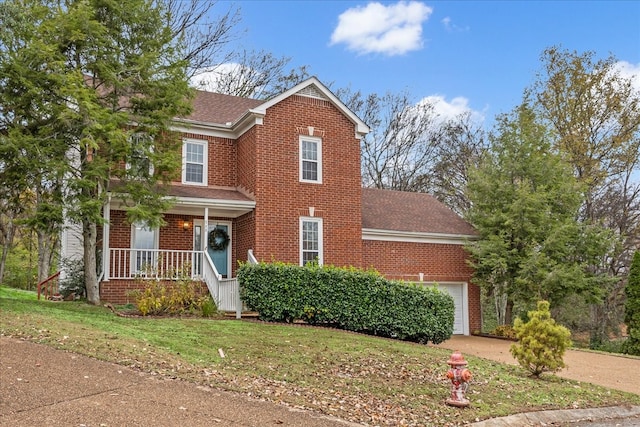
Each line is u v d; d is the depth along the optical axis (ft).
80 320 37.11
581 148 87.10
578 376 43.06
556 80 89.92
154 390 22.59
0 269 92.02
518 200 69.77
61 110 42.78
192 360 29.89
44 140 42.80
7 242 92.73
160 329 38.17
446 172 116.16
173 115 50.11
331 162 63.10
